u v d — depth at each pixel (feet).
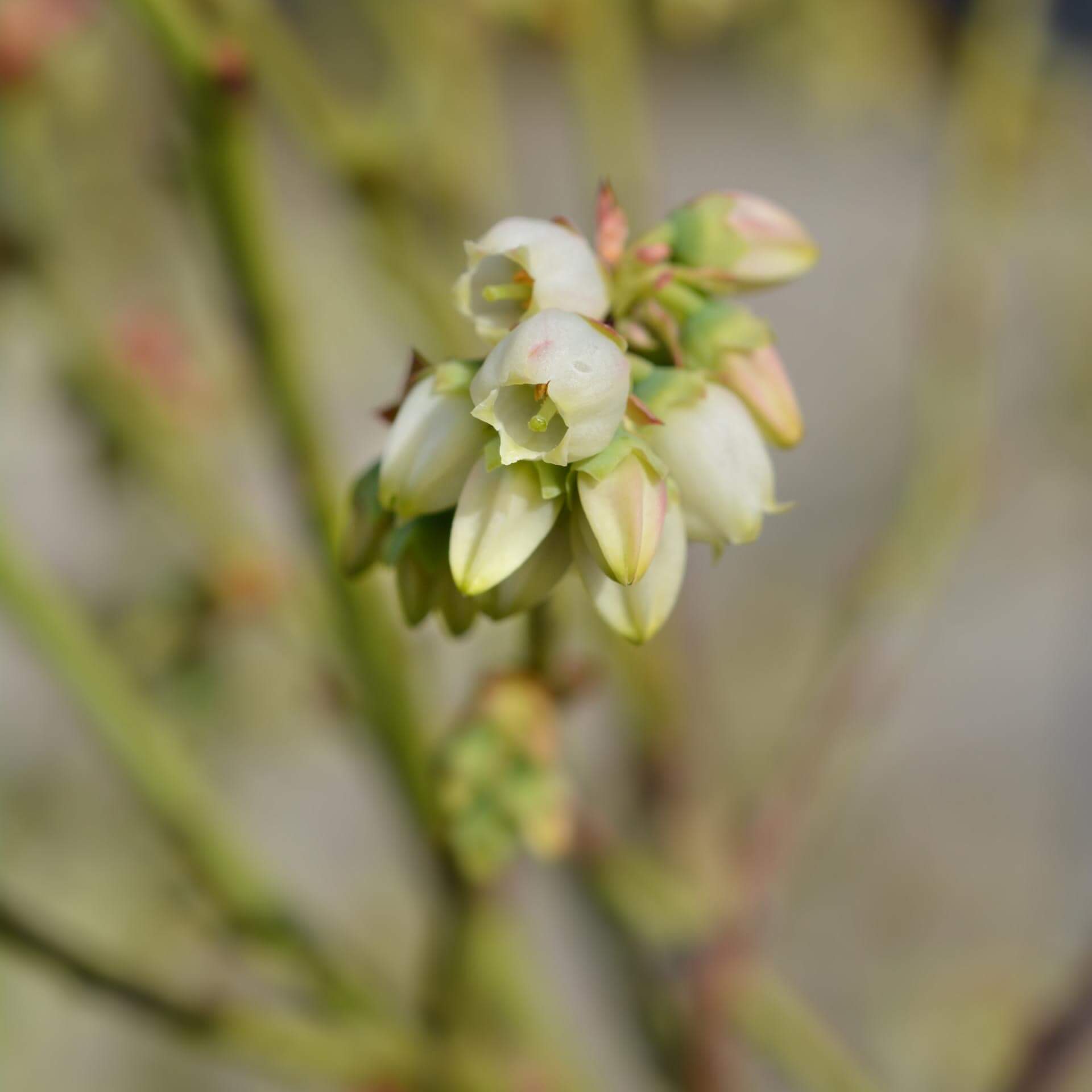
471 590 0.80
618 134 1.05
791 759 1.04
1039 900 2.41
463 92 1.16
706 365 0.83
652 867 1.01
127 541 1.18
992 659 2.75
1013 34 1.12
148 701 1.05
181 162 0.92
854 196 3.32
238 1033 0.93
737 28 1.40
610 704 1.17
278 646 1.18
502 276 0.81
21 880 1.56
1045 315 1.58
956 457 1.07
